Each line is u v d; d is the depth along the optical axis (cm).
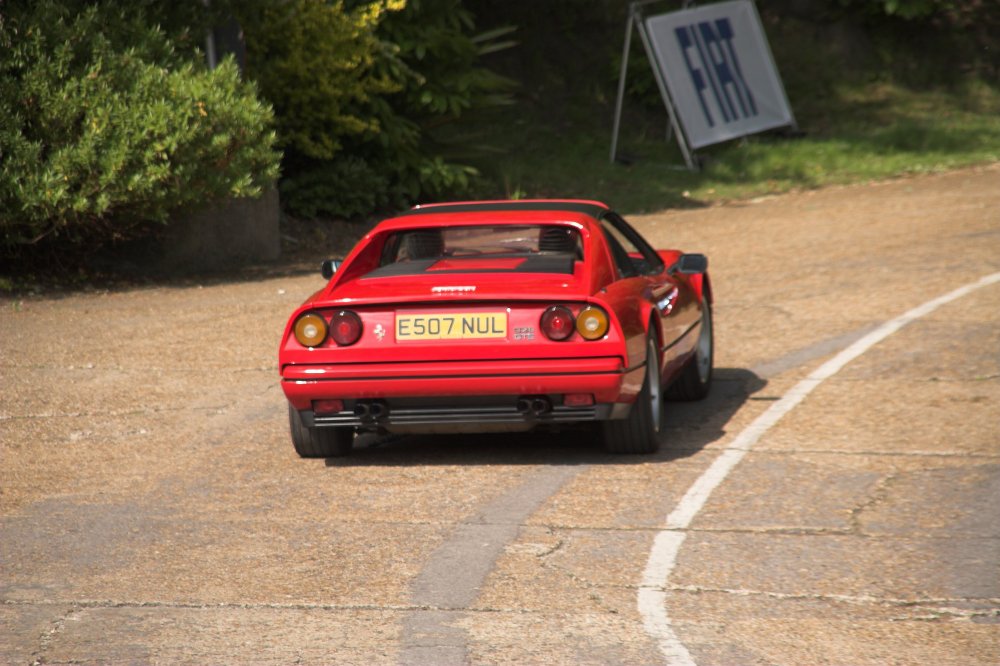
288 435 2945
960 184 8412
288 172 7869
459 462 2647
